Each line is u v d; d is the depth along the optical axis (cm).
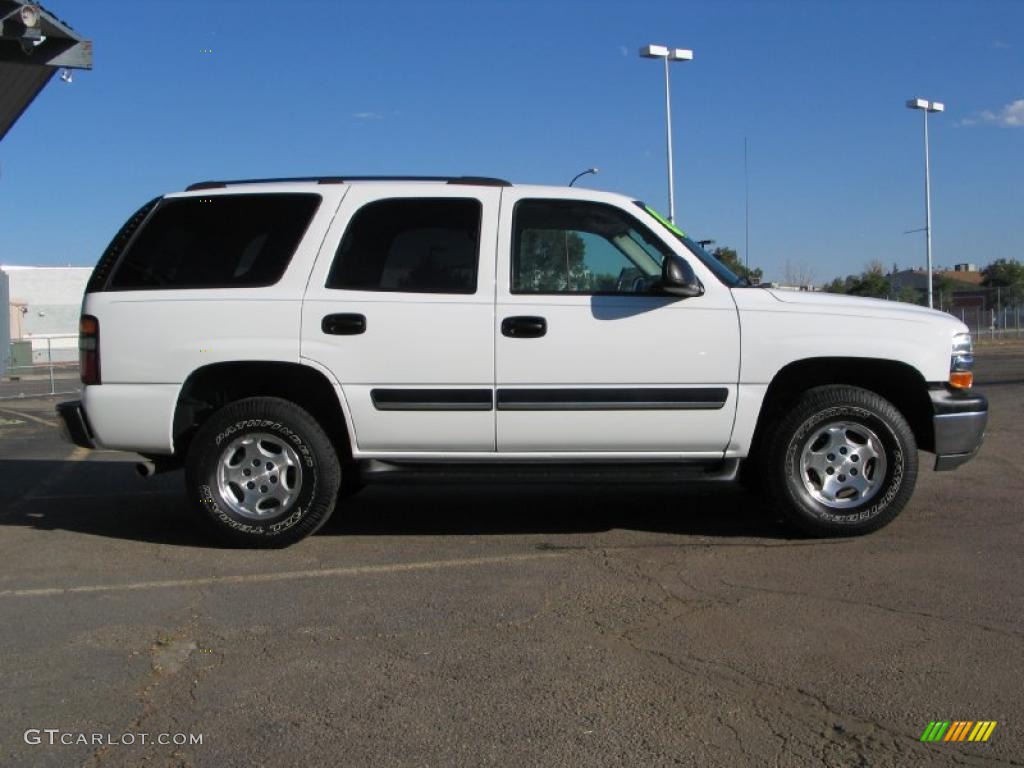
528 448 545
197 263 553
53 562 541
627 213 556
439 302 537
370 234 551
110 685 364
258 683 364
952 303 4631
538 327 532
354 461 554
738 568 504
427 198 554
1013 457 844
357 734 321
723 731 320
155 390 543
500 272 541
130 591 483
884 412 547
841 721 326
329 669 376
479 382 536
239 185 570
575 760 302
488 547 561
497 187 559
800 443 550
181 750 312
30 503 721
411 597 465
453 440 543
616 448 546
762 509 659
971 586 466
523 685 358
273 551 558
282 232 553
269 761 304
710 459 554
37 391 2422
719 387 539
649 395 538
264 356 536
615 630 413
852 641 396
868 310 549
